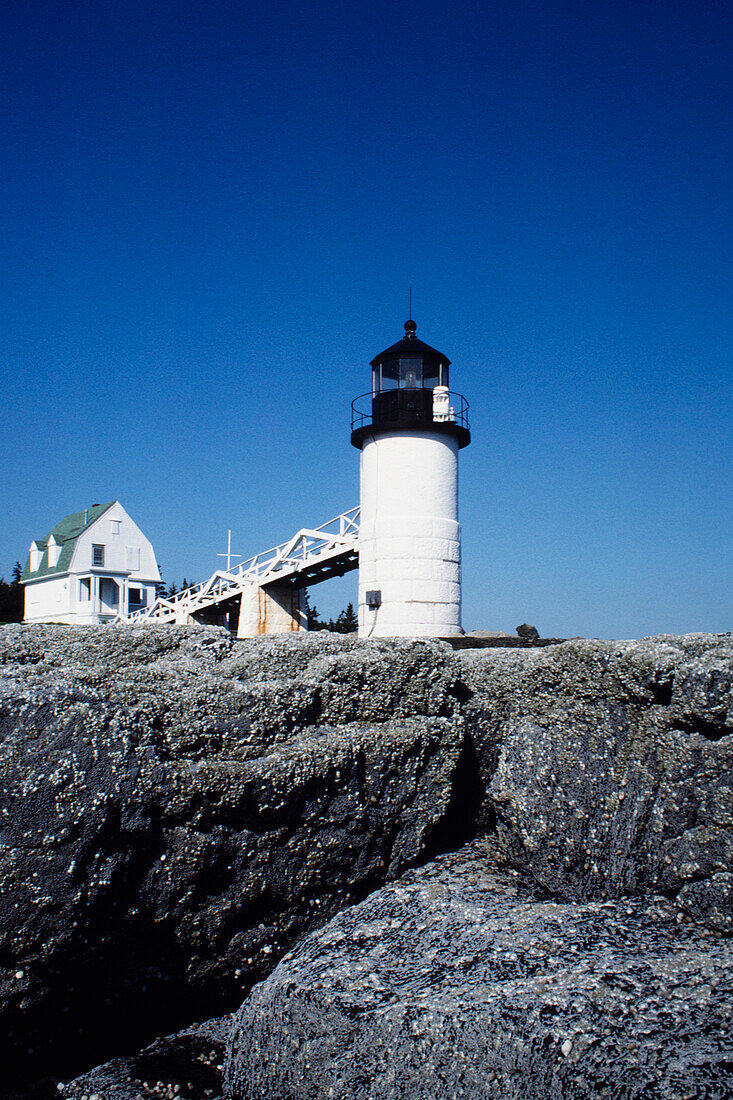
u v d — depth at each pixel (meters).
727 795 5.22
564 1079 3.56
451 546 21.31
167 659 6.23
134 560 53.75
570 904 5.26
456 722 6.65
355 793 5.98
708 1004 3.82
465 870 6.15
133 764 4.99
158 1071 4.86
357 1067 4.09
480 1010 3.93
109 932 4.94
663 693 5.70
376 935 5.00
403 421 21.11
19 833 4.55
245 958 5.62
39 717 4.84
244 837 5.51
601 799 5.86
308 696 6.02
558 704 6.50
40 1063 4.86
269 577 27.81
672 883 5.30
